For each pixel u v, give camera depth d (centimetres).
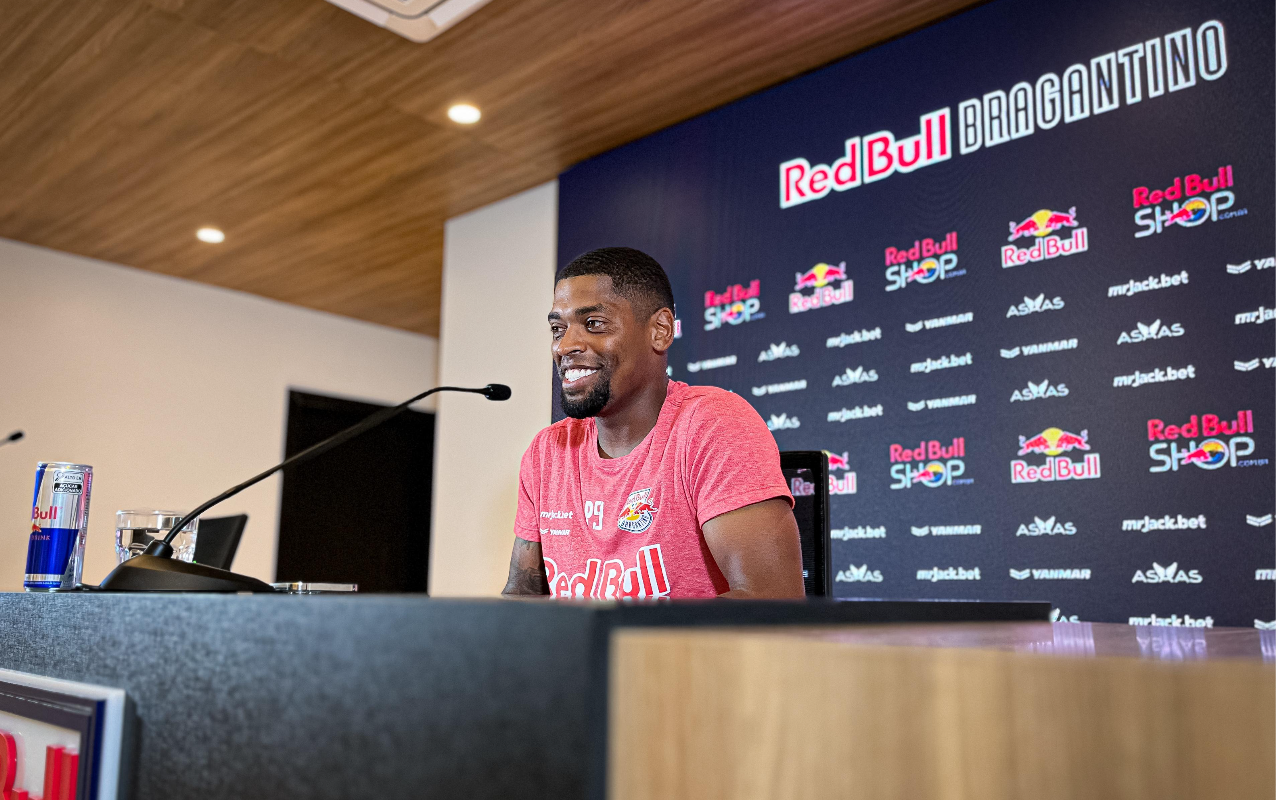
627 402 146
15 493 420
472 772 47
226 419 496
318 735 57
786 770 38
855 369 280
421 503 597
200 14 263
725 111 324
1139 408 225
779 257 303
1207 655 45
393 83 302
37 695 87
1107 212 237
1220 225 218
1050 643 53
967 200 264
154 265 468
